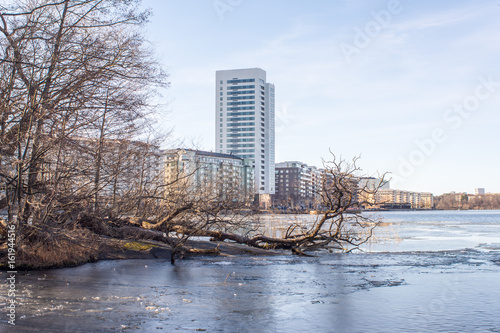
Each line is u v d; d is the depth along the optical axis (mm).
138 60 21484
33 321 11117
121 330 10445
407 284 16766
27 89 19719
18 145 19281
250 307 12820
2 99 18984
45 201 20234
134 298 13875
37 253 20375
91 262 22281
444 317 11820
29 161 18891
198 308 12641
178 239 25328
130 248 25250
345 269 20859
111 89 21312
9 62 19328
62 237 20484
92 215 22859
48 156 20406
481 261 24172
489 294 14828
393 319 11648
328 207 30047
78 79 20422
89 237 22172
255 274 19156
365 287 16125
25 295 14156
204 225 24875
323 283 16938
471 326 11016
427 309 12688
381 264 22875
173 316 11727
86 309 12367
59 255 20891
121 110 21625
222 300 13734
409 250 32219
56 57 19812
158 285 16250
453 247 34469
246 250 28516
